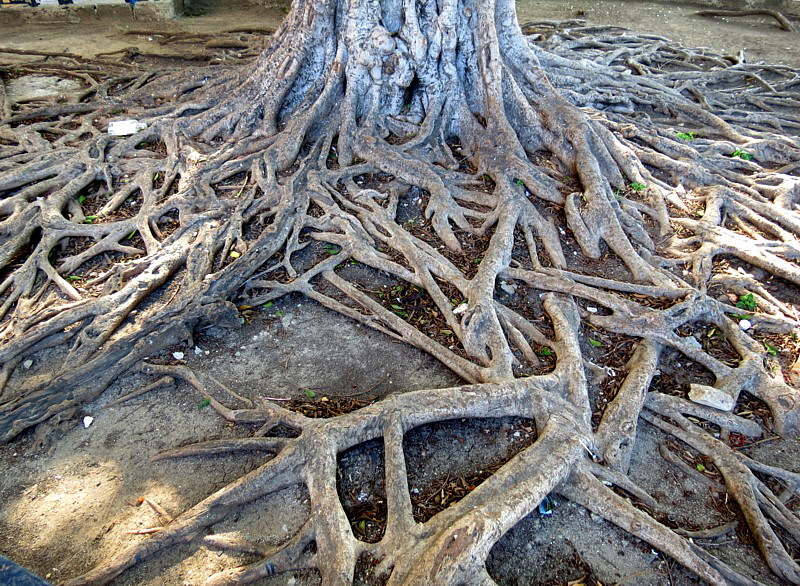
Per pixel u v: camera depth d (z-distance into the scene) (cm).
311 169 672
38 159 707
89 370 439
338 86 735
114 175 698
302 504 366
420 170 659
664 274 556
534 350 482
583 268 577
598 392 451
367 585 318
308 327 515
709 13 1512
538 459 378
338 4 714
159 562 331
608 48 1222
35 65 1042
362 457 398
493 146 696
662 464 406
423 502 370
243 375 462
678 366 483
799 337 504
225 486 367
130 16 1365
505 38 752
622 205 651
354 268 575
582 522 365
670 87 1038
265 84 762
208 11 1495
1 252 563
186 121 769
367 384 456
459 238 606
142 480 378
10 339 475
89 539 340
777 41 1323
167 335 476
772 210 663
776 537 351
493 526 324
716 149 818
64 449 398
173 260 553
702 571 330
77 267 565
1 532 343
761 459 409
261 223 612
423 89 743
